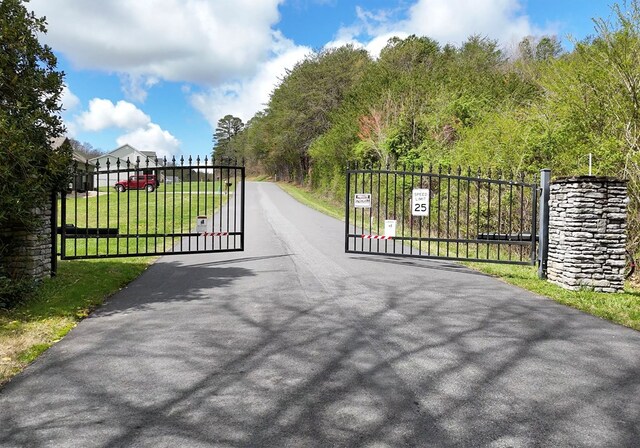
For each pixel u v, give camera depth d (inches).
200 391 146.6
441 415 131.0
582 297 279.1
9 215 252.1
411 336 201.9
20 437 120.1
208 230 663.8
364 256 437.4
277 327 215.2
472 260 371.9
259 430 122.6
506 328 215.3
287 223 737.0
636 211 368.2
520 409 135.0
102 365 169.3
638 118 413.7
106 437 119.6
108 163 368.2
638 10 400.8
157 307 253.3
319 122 1775.3
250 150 3233.3
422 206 399.9
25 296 257.6
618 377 159.0
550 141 509.4
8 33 238.7
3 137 220.4
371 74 1409.9
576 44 456.1
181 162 408.8
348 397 142.1
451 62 1315.2
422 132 889.5
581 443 117.0
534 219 360.2
